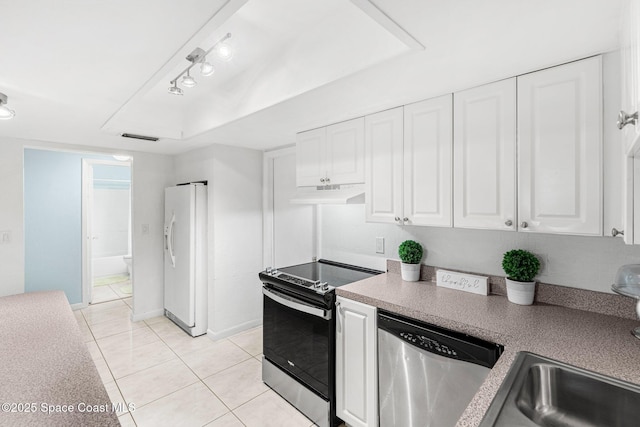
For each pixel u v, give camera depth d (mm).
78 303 4035
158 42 1283
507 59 1296
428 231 2133
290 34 1646
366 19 1353
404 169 1858
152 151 3576
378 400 1713
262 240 3498
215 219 3121
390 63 1325
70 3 1019
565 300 1591
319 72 1567
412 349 1539
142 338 3178
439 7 957
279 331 2277
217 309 3148
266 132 2551
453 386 1397
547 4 940
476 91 1571
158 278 3799
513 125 1455
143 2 1016
